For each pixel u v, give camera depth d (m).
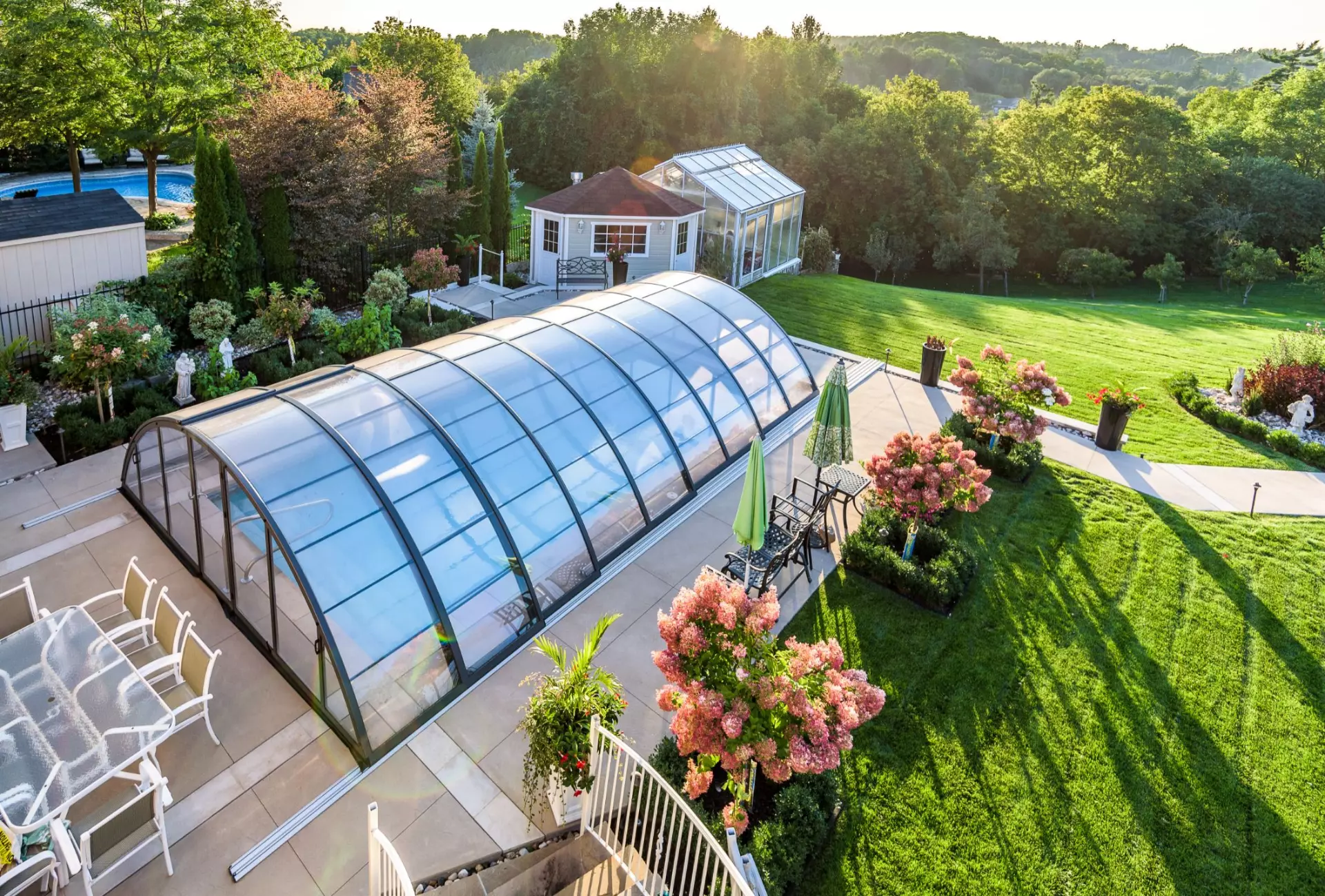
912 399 20.11
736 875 5.97
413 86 29.20
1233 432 19.66
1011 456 16.55
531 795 8.03
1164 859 8.50
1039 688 10.79
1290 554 14.39
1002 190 59.22
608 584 12.09
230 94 32.44
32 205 19.75
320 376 12.45
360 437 10.70
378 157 27.34
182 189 44.41
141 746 7.39
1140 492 16.30
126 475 12.94
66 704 7.80
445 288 25.48
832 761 7.25
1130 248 58.03
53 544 12.15
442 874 7.60
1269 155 64.81
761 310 19.30
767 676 7.44
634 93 58.53
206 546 10.98
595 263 28.05
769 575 11.85
